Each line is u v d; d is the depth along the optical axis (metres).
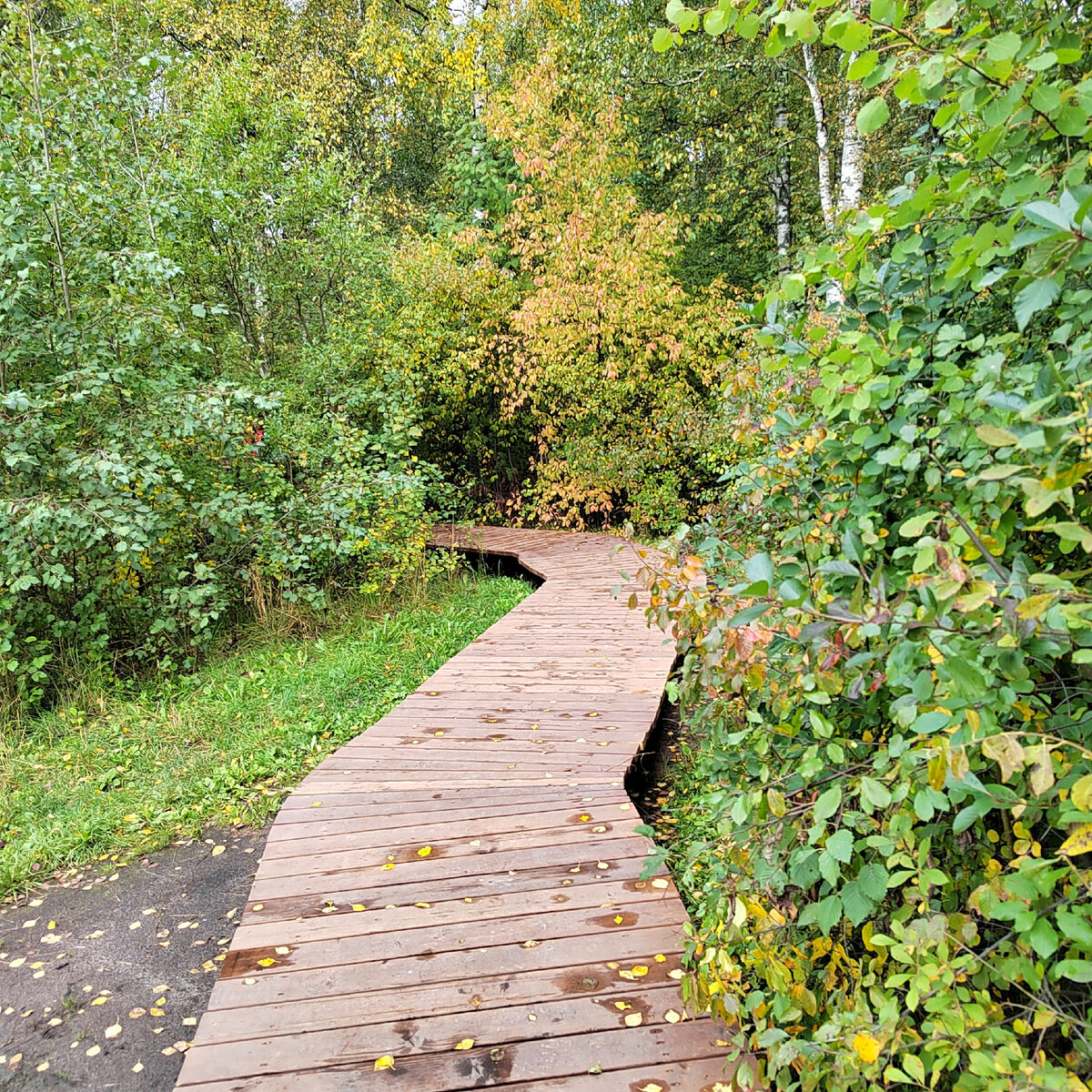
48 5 6.86
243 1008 2.25
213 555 6.73
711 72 11.98
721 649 1.93
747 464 2.65
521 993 2.27
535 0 14.20
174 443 6.04
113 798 4.21
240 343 9.05
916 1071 1.30
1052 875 1.18
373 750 3.99
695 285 13.17
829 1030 1.43
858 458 1.97
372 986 2.31
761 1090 1.87
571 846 3.03
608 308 9.74
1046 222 1.13
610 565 8.62
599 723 4.27
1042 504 1.07
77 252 5.78
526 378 10.56
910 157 2.53
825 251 1.81
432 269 10.73
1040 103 1.30
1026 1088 1.12
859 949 1.97
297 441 7.61
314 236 9.44
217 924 3.24
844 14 1.43
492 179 13.66
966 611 1.18
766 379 2.95
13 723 5.04
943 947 1.32
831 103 11.80
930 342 1.83
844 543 1.48
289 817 3.34
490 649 5.73
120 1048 2.60
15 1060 2.55
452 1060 2.04
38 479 5.47
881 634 1.48
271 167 8.66
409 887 2.80
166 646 6.11
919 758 1.40
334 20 16.81
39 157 5.92
